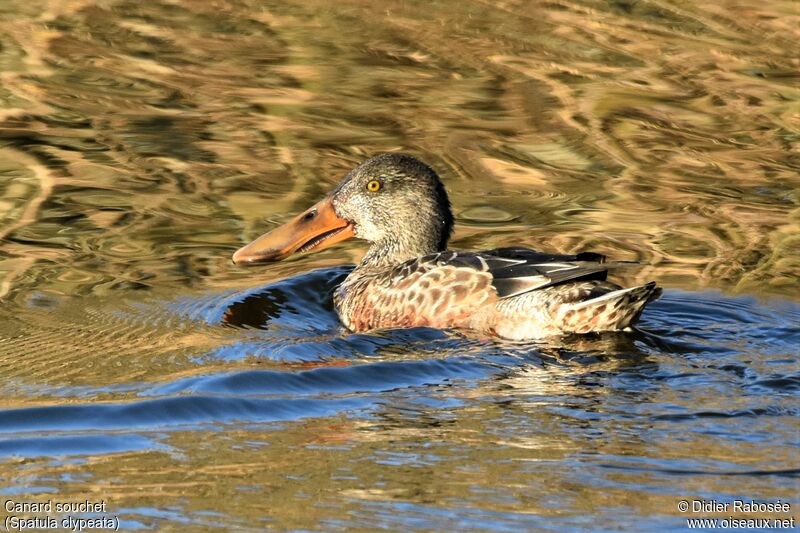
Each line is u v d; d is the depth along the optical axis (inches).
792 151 712.4
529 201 650.8
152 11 940.6
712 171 690.8
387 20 925.2
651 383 428.5
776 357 459.2
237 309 527.5
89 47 853.2
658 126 744.3
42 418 392.8
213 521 320.8
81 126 727.1
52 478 347.6
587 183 676.7
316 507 328.5
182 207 631.2
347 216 576.1
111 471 353.1
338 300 545.3
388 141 717.3
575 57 850.1
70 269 557.3
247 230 605.6
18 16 909.8
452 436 379.6
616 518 323.0
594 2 963.3
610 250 590.9
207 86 796.0
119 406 402.3
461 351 470.0
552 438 376.5
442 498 334.6
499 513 325.7
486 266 501.4
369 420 392.8
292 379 430.0
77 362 451.5
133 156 691.4
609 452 366.0
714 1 966.4
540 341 479.5
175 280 554.3
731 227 622.5
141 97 774.5
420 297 507.2
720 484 343.0
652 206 649.6
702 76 813.2
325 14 940.0
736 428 384.2
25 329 486.6
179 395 410.3
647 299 470.9
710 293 539.5
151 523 319.6
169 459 361.4
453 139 722.8
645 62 839.1
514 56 851.4
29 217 611.8
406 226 569.0
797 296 538.0
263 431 383.9
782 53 849.5
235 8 951.0
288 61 841.5
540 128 741.3
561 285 488.7
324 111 759.7
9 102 754.2
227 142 714.2
